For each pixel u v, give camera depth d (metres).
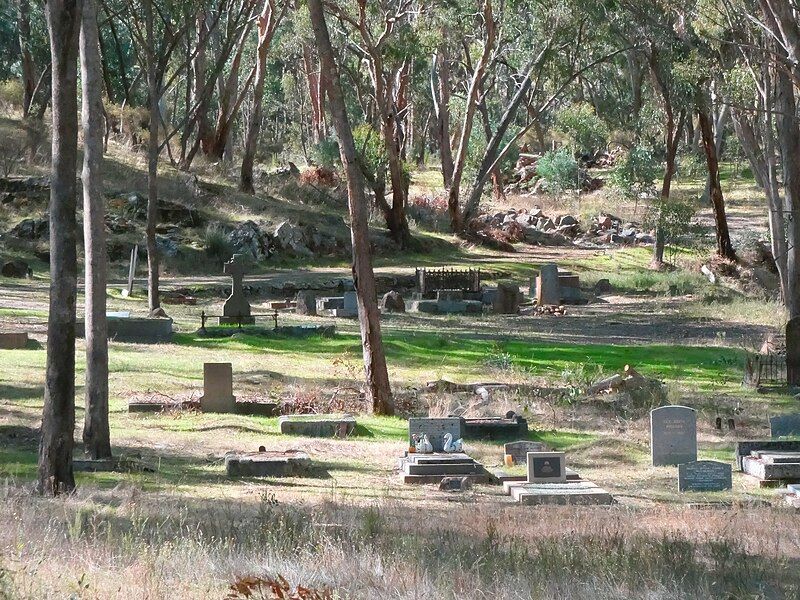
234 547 9.40
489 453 19.36
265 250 52.53
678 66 46.56
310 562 8.97
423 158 94.25
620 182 71.94
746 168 87.44
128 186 53.12
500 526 11.85
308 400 22.83
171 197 53.94
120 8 58.28
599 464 18.81
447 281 46.94
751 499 15.48
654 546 10.12
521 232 66.31
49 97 64.56
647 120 83.31
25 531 9.36
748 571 9.22
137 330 30.11
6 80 69.81
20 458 16.48
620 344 34.81
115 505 12.37
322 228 56.59
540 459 16.02
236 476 16.22
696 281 53.59
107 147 58.78
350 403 23.23
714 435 21.69
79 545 8.98
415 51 54.47
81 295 41.88
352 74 59.53
